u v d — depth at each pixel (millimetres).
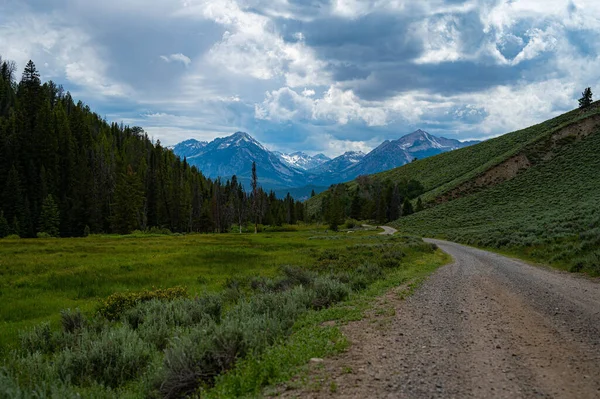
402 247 35812
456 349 7211
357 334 8383
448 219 81000
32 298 17094
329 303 12461
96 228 90750
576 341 7629
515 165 100688
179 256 31453
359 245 42281
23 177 90875
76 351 7898
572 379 5664
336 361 6570
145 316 11344
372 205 147625
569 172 75562
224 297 14930
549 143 103438
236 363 6160
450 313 10430
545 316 9867
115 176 108438
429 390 5266
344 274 17594
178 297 14867
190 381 6133
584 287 14562
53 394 5594
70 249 38594
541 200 65688
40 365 7242
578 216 33938
